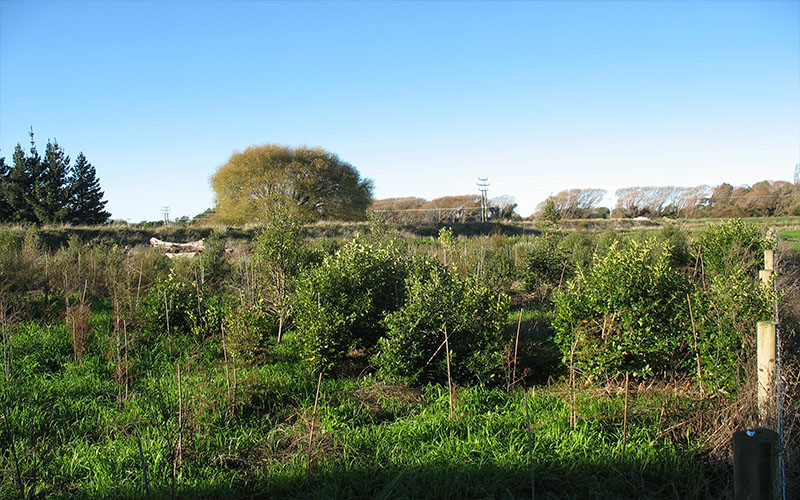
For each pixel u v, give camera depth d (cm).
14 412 588
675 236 1802
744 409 457
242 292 1083
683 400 545
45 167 4059
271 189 3753
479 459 473
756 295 546
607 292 671
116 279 1320
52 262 1474
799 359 537
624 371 643
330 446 505
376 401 632
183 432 512
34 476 416
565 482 440
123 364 741
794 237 2695
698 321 618
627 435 518
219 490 441
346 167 4172
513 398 645
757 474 312
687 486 429
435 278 762
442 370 696
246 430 563
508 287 1430
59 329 939
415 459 479
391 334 718
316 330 746
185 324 975
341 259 846
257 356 821
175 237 2752
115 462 482
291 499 428
